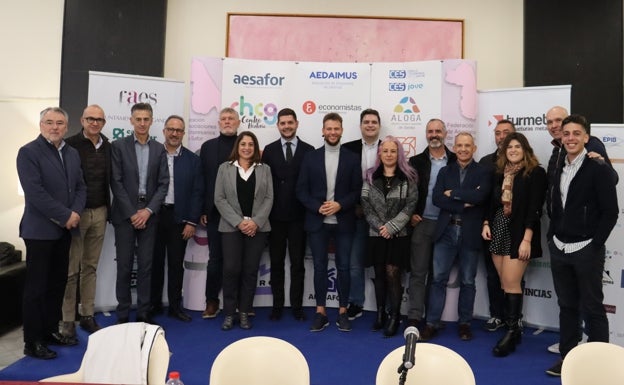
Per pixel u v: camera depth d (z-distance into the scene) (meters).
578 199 2.69
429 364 1.72
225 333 3.38
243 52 4.70
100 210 3.34
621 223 3.26
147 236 3.44
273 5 4.72
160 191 3.49
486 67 4.72
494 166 3.42
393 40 4.68
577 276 2.74
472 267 3.36
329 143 3.50
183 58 4.72
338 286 3.57
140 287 3.45
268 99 3.95
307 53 4.69
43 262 2.88
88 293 3.37
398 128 3.90
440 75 3.81
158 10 4.57
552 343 3.32
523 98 3.70
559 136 3.17
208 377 2.66
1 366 3.02
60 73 4.57
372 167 3.54
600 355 1.73
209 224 3.71
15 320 3.82
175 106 3.95
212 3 4.71
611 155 3.29
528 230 3.07
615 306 3.28
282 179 3.63
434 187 3.40
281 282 3.73
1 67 4.59
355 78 3.95
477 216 3.31
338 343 3.21
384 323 3.50
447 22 4.66
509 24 4.70
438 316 3.40
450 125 3.79
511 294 3.16
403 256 3.36
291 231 3.68
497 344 3.10
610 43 4.45
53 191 2.90
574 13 4.49
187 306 3.92
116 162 3.39
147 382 1.77
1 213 4.57
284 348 1.74
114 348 1.79
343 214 3.46
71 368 2.76
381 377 1.65
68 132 4.48
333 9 4.71
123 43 4.54
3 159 4.58
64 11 4.50
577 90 4.49
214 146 3.72
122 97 3.79
